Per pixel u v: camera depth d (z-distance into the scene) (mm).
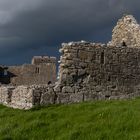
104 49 42969
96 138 27734
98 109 33781
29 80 89062
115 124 29422
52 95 40312
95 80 42312
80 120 31906
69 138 28328
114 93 43188
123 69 43938
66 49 41500
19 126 32219
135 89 44531
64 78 41094
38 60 89438
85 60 41969
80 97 41438
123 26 52656
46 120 33062
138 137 26750
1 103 48125
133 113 31031
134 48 44750
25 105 41031
